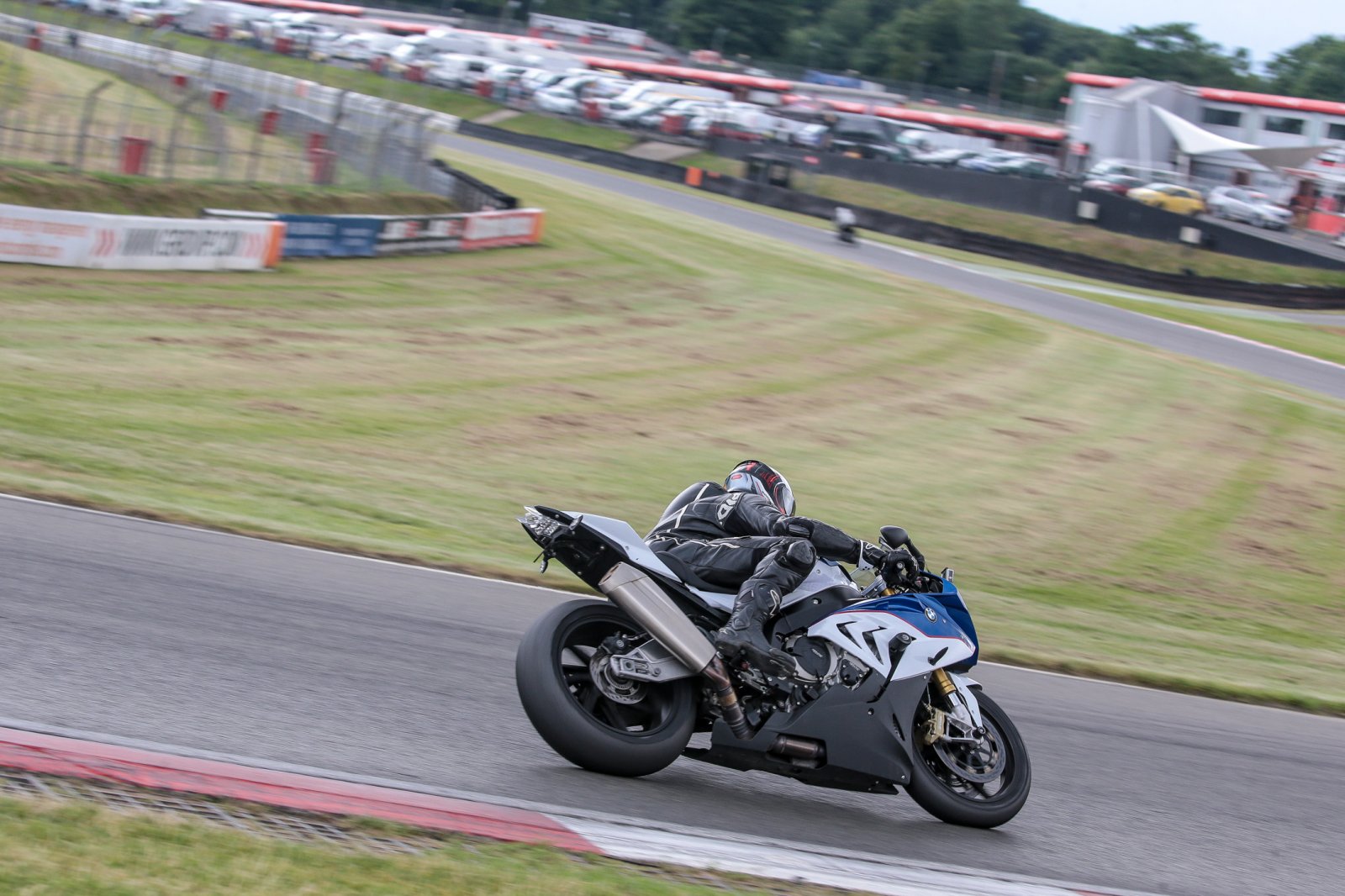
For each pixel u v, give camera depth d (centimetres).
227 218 3966
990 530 2292
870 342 4222
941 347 4294
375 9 15900
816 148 9719
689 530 839
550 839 628
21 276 3125
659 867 620
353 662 948
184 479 1748
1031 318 5259
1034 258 7100
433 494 1942
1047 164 9169
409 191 5191
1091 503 2606
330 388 2589
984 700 894
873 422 3066
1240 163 9281
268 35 10862
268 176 4753
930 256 6950
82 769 598
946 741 850
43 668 796
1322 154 9369
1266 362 5022
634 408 2844
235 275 3719
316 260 4181
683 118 9806
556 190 6950
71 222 3322
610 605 785
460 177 5462
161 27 9894
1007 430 3194
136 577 1092
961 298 5575
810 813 817
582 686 794
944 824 851
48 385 2205
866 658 815
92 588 1023
